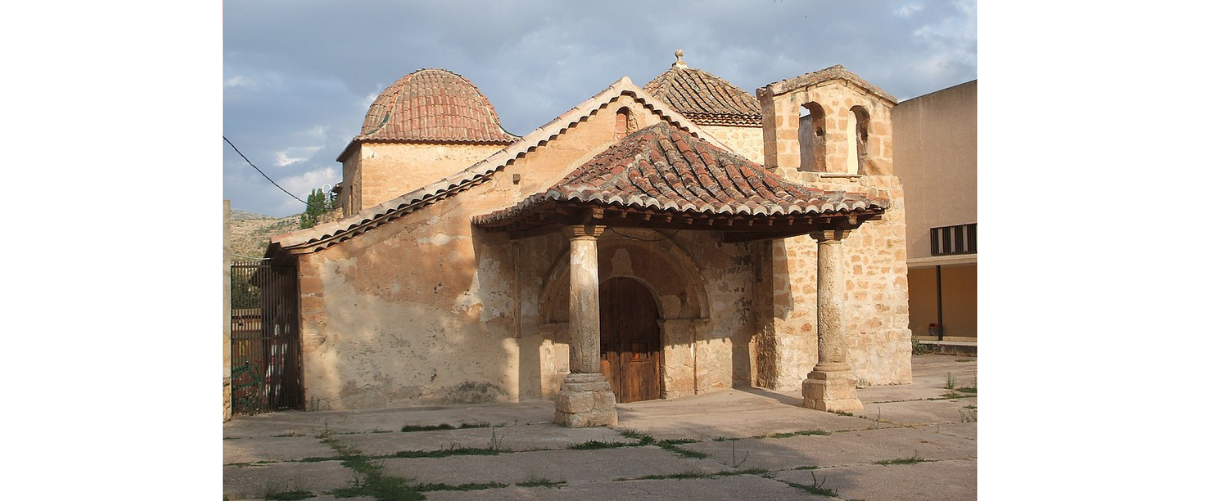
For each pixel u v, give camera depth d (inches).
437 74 924.0
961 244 1114.7
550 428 454.3
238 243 2081.7
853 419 485.1
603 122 620.1
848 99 648.4
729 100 852.6
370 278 552.4
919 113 1185.4
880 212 512.7
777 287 633.0
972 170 1101.7
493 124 889.5
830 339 528.7
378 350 550.6
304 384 532.7
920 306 1186.6
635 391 629.9
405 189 839.7
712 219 485.4
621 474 332.2
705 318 637.3
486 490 302.0
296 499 286.5
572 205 447.5
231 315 530.0
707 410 531.8
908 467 348.8
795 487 307.7
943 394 597.9
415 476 328.2
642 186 487.5
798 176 622.8
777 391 622.5
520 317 586.2
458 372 568.1
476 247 579.2
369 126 896.3
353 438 429.7
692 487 307.4
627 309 636.1
